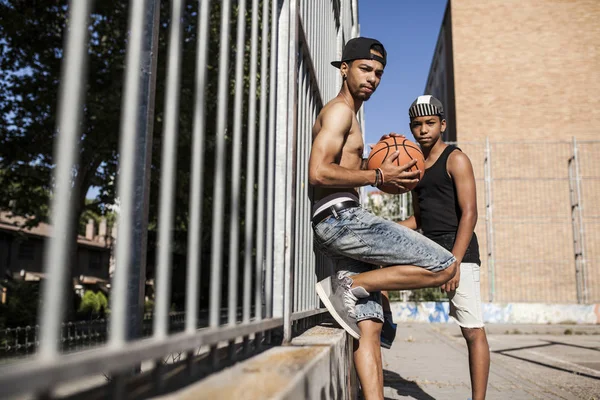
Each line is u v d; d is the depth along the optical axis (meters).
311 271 3.48
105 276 42.53
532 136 21.84
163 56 13.27
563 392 4.91
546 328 14.95
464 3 23.27
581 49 22.28
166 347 1.10
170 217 1.19
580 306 16.75
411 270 2.64
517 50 22.61
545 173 20.73
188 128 13.30
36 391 0.70
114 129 13.25
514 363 7.18
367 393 2.68
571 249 19.75
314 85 3.65
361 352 2.75
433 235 3.62
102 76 13.88
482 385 3.34
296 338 2.52
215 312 1.50
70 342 6.74
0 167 13.91
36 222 15.00
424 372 5.98
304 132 3.22
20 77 13.99
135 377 1.35
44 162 14.23
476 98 22.48
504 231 20.30
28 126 13.78
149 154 1.36
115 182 14.81
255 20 2.09
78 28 0.84
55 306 0.78
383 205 18.84
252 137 2.05
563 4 22.67
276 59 2.53
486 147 18.98
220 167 1.60
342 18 5.51
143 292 1.39
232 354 1.64
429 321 16.44
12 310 12.59
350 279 2.73
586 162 20.58
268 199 2.32
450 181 3.53
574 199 19.97
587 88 21.94
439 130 3.67
